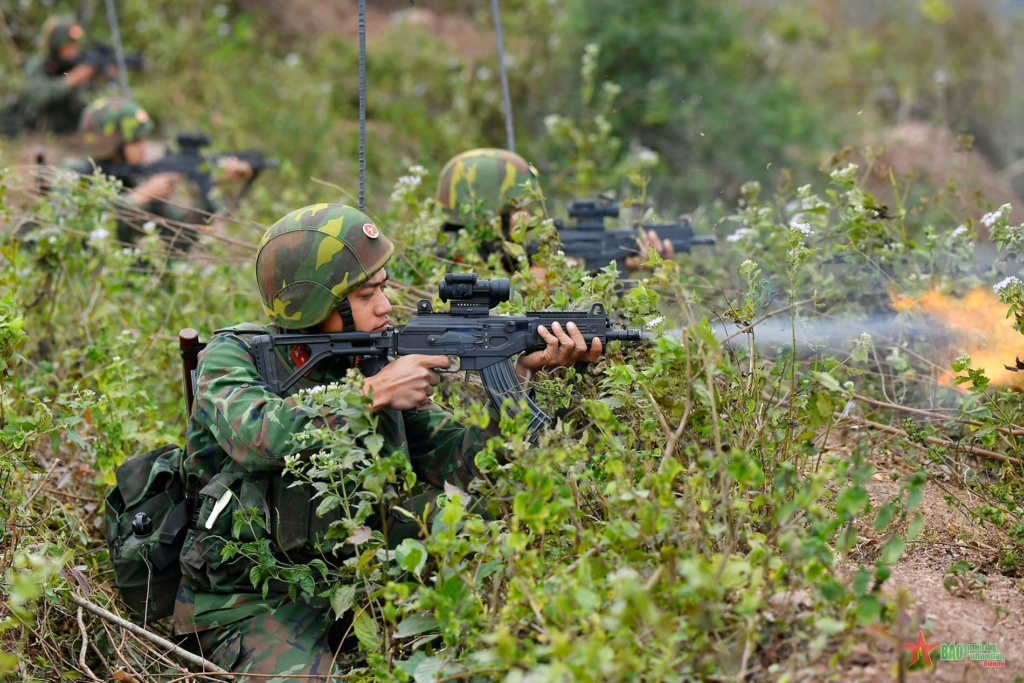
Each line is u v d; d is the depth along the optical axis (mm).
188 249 7223
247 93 12734
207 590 3719
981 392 3838
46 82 11203
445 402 4156
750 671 2592
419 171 5434
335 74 13281
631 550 2711
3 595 3551
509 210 5156
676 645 2496
